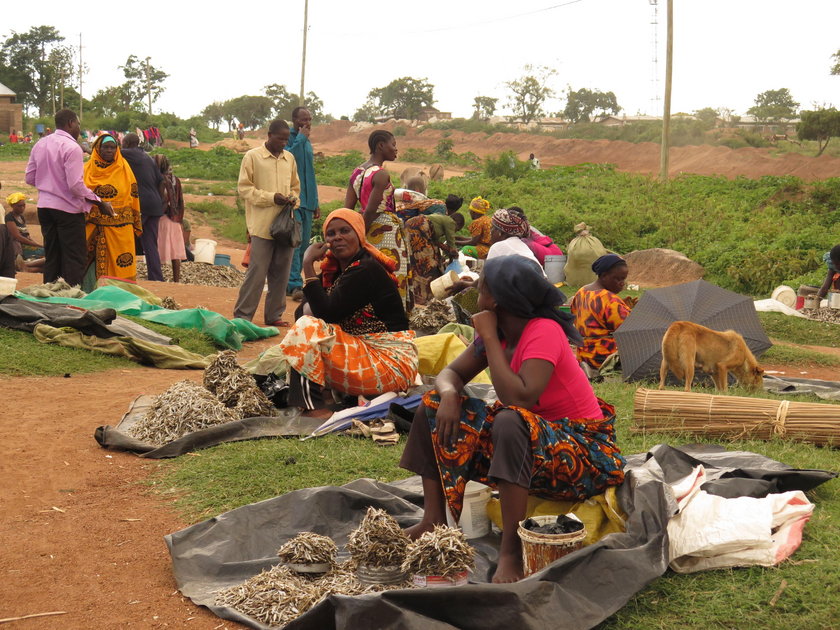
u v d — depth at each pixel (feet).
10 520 14.73
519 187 109.91
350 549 12.02
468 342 25.89
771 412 18.75
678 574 12.03
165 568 12.96
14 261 35.70
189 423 18.99
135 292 34.22
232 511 13.80
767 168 169.58
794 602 11.01
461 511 13.38
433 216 41.50
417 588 10.73
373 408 19.49
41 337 27.68
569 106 401.08
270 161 32.60
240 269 61.21
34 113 392.47
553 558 11.38
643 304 26.96
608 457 12.80
